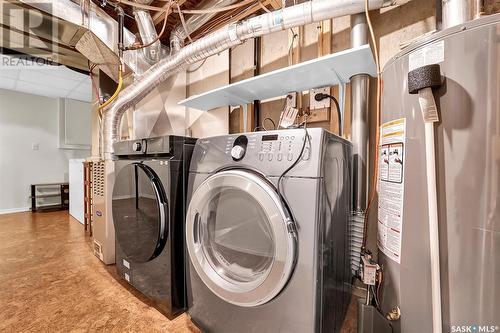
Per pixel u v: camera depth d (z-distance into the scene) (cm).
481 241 56
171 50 206
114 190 157
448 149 60
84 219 288
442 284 62
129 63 209
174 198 119
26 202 440
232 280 97
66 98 476
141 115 251
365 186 129
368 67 122
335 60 114
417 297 68
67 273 168
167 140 120
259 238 93
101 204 192
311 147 81
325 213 83
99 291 143
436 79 59
